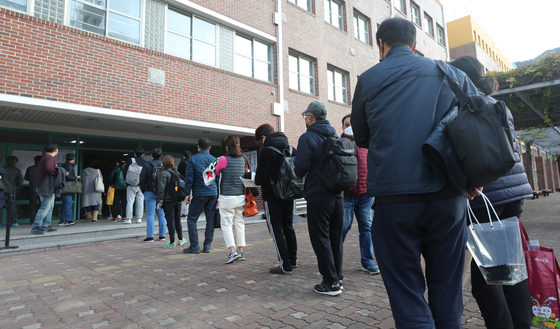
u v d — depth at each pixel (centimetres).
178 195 588
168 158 598
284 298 308
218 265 453
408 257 141
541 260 197
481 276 184
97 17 761
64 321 268
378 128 149
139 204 824
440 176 135
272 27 1157
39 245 588
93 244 651
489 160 124
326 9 1459
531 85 834
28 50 637
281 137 398
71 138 929
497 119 129
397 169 139
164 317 272
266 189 400
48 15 688
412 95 145
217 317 268
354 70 1513
